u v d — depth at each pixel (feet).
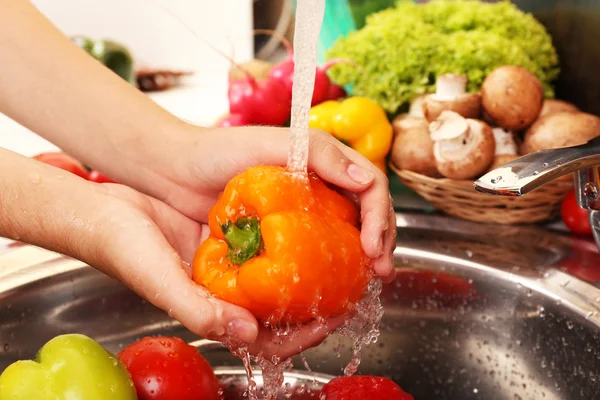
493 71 2.56
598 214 1.87
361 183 1.77
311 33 1.66
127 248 1.68
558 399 2.08
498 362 2.21
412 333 2.31
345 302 1.70
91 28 4.25
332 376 2.30
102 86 2.07
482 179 1.60
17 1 2.11
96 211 1.74
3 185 1.77
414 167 2.59
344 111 2.70
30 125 2.10
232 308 1.62
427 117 2.64
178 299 1.61
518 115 2.50
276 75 2.99
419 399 2.28
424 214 2.56
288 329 1.72
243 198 1.70
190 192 2.03
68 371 1.73
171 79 4.09
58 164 2.69
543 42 2.77
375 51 2.78
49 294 2.14
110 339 2.24
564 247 2.32
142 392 1.88
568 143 2.43
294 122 1.73
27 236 1.79
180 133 2.03
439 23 2.84
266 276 1.62
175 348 1.96
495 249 2.32
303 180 1.73
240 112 2.93
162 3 4.16
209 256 1.75
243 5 3.98
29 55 2.06
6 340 2.07
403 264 2.30
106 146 2.06
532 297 2.14
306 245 1.63
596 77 2.68
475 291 2.24
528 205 2.43
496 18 2.76
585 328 2.01
